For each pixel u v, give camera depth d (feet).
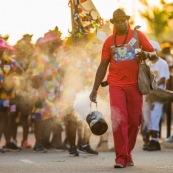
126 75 54.90
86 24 64.03
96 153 67.67
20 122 80.79
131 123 55.77
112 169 54.60
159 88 73.15
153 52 55.31
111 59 55.52
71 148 66.85
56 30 70.64
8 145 74.90
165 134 101.91
